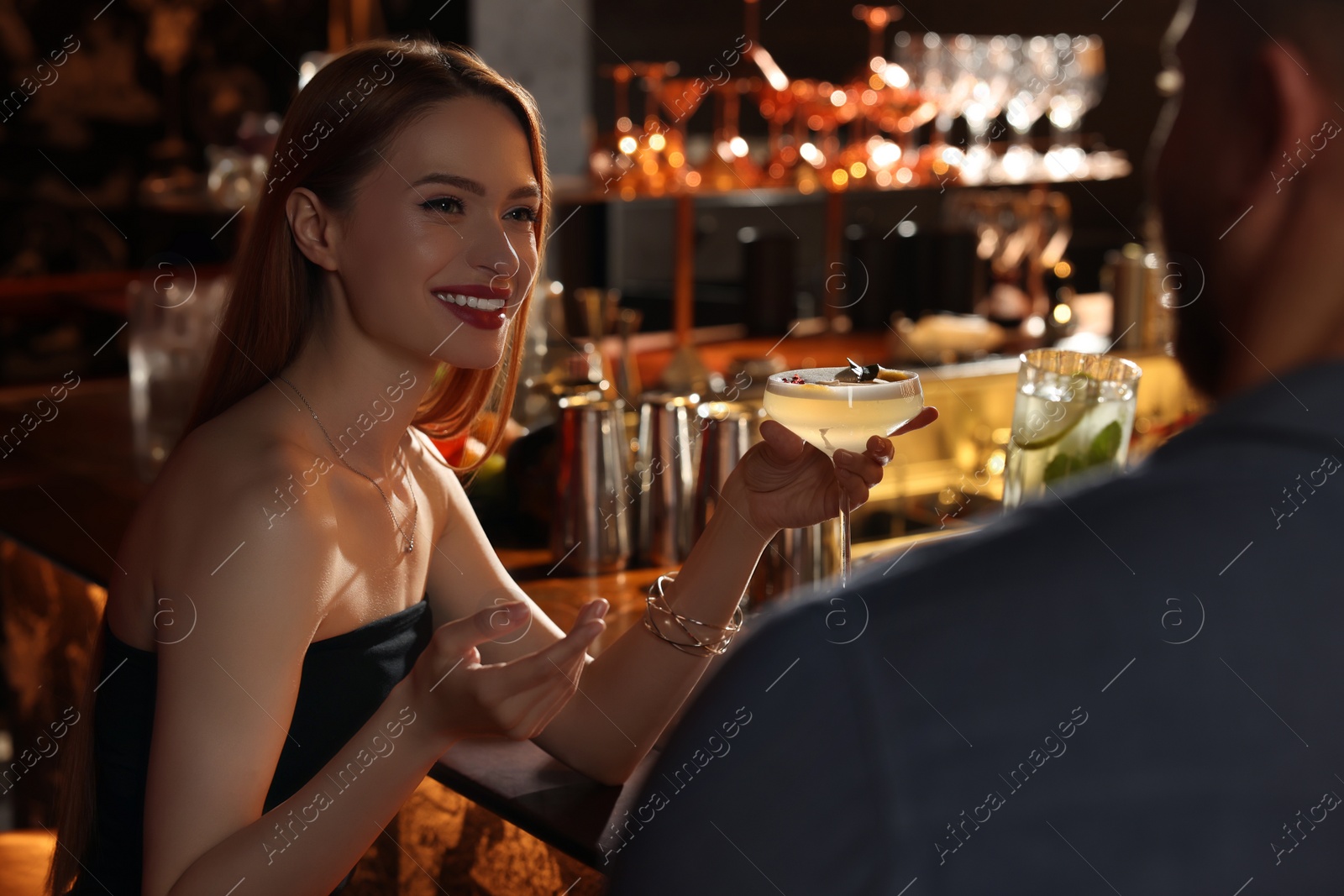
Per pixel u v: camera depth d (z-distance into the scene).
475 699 1.02
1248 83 0.44
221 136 5.66
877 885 0.42
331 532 1.20
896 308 3.76
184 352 2.43
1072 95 4.02
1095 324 3.73
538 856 1.33
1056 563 0.44
